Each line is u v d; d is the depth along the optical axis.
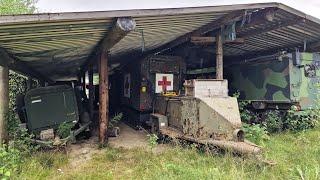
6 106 9.65
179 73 13.64
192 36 10.95
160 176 6.60
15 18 6.02
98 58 10.47
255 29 11.52
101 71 10.14
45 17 6.22
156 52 13.77
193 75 16.52
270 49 14.59
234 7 8.77
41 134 9.42
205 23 10.05
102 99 10.16
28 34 7.11
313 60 12.19
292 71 11.76
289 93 11.70
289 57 11.77
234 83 14.59
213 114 8.42
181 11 7.90
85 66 15.56
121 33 7.38
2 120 9.52
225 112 8.34
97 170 7.60
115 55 13.41
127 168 7.73
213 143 8.03
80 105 12.27
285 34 12.07
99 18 6.79
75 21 6.72
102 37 8.72
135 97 13.95
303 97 11.88
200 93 9.30
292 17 10.30
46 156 8.43
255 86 13.31
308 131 11.10
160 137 10.63
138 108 13.35
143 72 13.13
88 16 6.61
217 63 10.92
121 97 16.97
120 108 17.30
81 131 10.86
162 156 8.34
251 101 13.42
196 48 13.73
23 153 8.12
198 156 8.03
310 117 11.56
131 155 8.93
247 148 7.24
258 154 7.10
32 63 11.25
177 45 12.92
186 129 9.41
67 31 7.41
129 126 14.42
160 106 12.00
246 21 10.27
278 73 12.20
